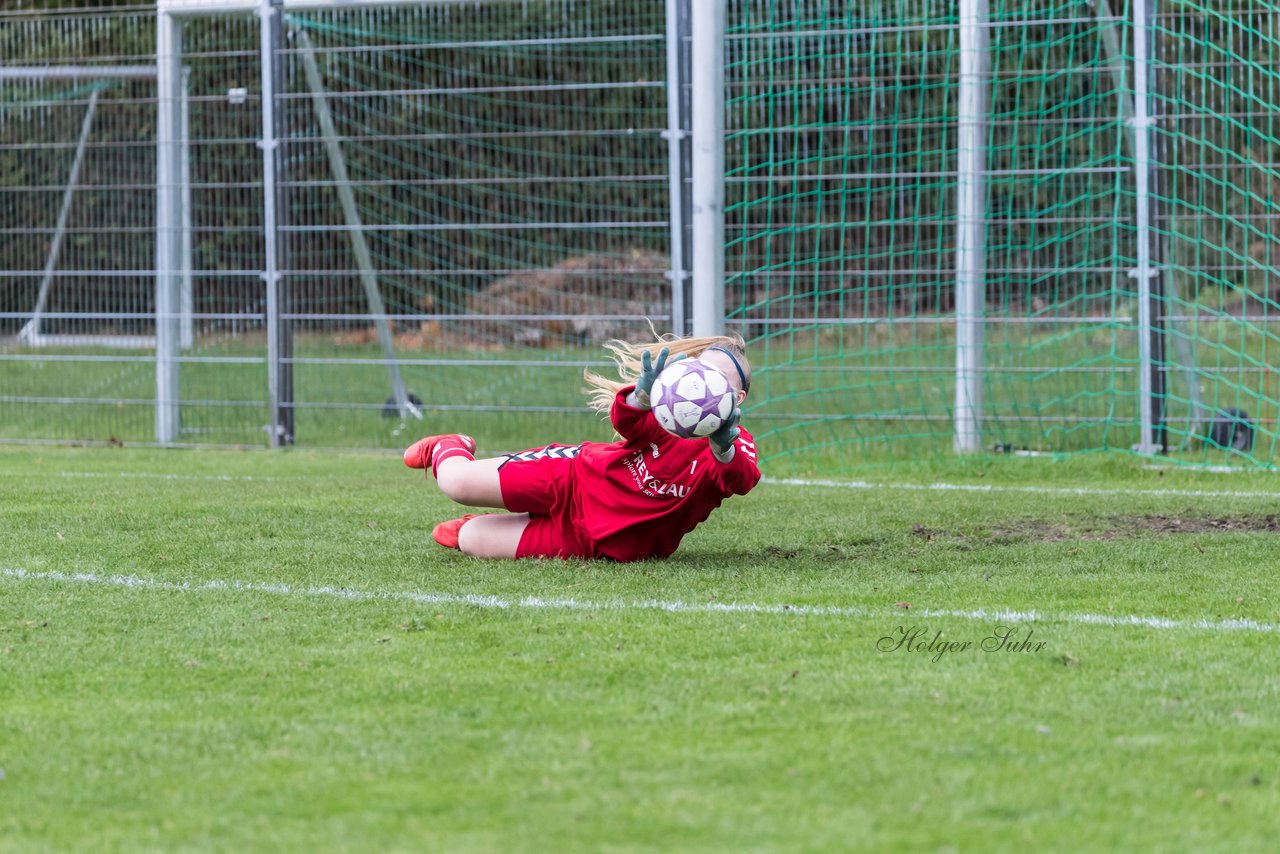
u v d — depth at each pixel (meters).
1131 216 34.22
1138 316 33.16
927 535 22.62
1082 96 36.94
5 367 39.50
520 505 20.12
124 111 38.88
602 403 20.02
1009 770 11.11
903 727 12.15
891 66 42.06
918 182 36.72
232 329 37.75
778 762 11.28
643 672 13.89
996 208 38.25
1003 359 35.66
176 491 27.72
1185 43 34.06
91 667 14.27
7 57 39.22
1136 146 31.64
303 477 30.56
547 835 9.87
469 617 16.34
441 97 46.06
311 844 9.79
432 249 46.66
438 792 10.70
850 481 29.83
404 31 43.47
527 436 36.62
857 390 38.72
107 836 9.98
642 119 46.09
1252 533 22.45
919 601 17.34
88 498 26.52
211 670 14.12
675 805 10.40
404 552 20.69
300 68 38.12
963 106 33.38
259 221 38.91
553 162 46.69
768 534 22.66
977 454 32.84
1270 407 36.47
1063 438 33.84
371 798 10.60
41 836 10.00
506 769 11.18
